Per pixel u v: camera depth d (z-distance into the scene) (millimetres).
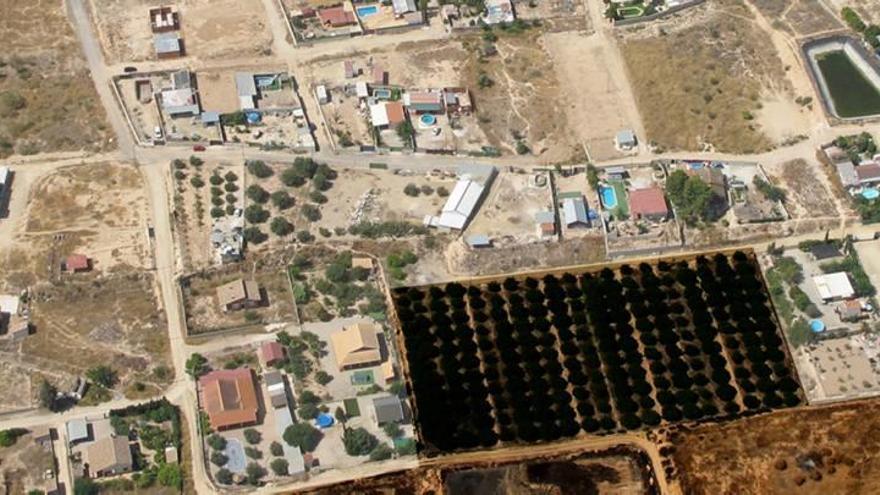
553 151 144625
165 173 140500
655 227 136500
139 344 125250
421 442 104500
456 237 135000
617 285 114875
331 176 140500
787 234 135875
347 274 131000
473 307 114250
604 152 144250
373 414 120125
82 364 123500
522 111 148750
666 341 110750
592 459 97875
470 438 104188
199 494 114875
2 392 121188
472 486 97812
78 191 138500
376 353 123750
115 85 149125
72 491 114812
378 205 137750
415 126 146375
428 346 111375
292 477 116000
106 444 116562
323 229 135125
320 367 123625
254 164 140375
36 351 124500
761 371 108750
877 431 92375
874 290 130625
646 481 95125
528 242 134875
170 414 119312
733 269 116562
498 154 144000
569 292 114688
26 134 143875
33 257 132000
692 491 91500
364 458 117312
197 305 128500
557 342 111312
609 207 138250
